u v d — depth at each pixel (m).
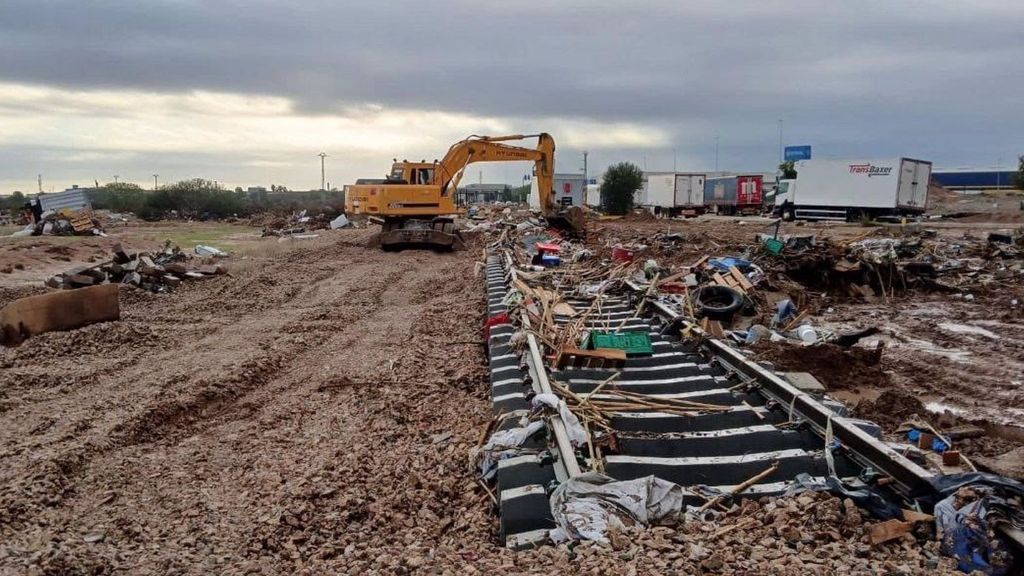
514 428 6.18
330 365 9.91
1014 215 44.31
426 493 5.57
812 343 10.39
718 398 7.28
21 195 82.50
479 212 51.00
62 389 8.52
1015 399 8.73
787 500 4.77
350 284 17.83
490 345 9.86
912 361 10.71
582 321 10.47
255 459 6.50
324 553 4.66
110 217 53.22
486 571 4.08
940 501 4.39
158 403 7.81
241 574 4.37
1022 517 4.09
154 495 5.73
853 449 5.46
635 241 27.39
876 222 42.03
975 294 16.91
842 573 3.82
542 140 28.70
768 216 56.28
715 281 14.36
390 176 28.17
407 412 7.71
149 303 15.08
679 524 4.61
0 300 14.78
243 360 9.86
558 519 4.58
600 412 6.69
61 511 5.38
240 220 56.19
